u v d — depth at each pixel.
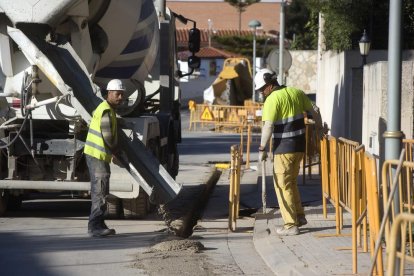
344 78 32.75
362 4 35.44
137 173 18.75
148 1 23.02
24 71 19.66
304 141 17.28
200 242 17.08
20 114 20.00
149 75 24.89
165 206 22.73
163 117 24.33
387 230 10.77
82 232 18.64
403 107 20.89
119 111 22.30
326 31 39.31
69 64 19.11
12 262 15.22
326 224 18.33
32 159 20.42
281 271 13.97
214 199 25.66
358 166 14.12
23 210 22.41
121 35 21.22
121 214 20.89
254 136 58.34
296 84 65.19
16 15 18.75
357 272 13.12
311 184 27.34
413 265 12.59
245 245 16.97
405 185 12.80
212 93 71.62
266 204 22.67
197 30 27.94
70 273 14.25
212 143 51.81
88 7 19.72
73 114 19.92
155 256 15.67
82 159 20.22
